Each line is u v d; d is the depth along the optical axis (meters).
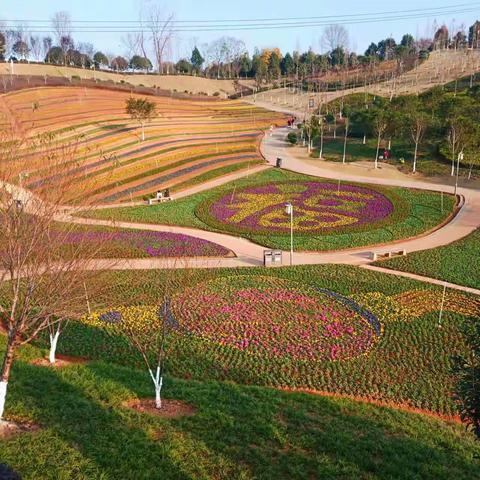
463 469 15.41
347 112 93.00
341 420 17.97
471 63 133.88
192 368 23.38
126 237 41.84
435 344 25.67
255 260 38.25
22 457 13.07
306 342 26.03
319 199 53.84
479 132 64.62
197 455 14.35
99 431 15.05
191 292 31.92
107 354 24.42
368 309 29.73
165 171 64.19
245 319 28.45
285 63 172.00
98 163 60.78
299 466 14.23
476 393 11.66
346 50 166.38
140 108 74.31
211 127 89.56
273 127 98.19
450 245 40.78
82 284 17.88
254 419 17.03
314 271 35.62
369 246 41.12
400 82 127.12
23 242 13.98
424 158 69.31
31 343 24.80
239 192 56.72
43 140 18.31
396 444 16.25
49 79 104.81
